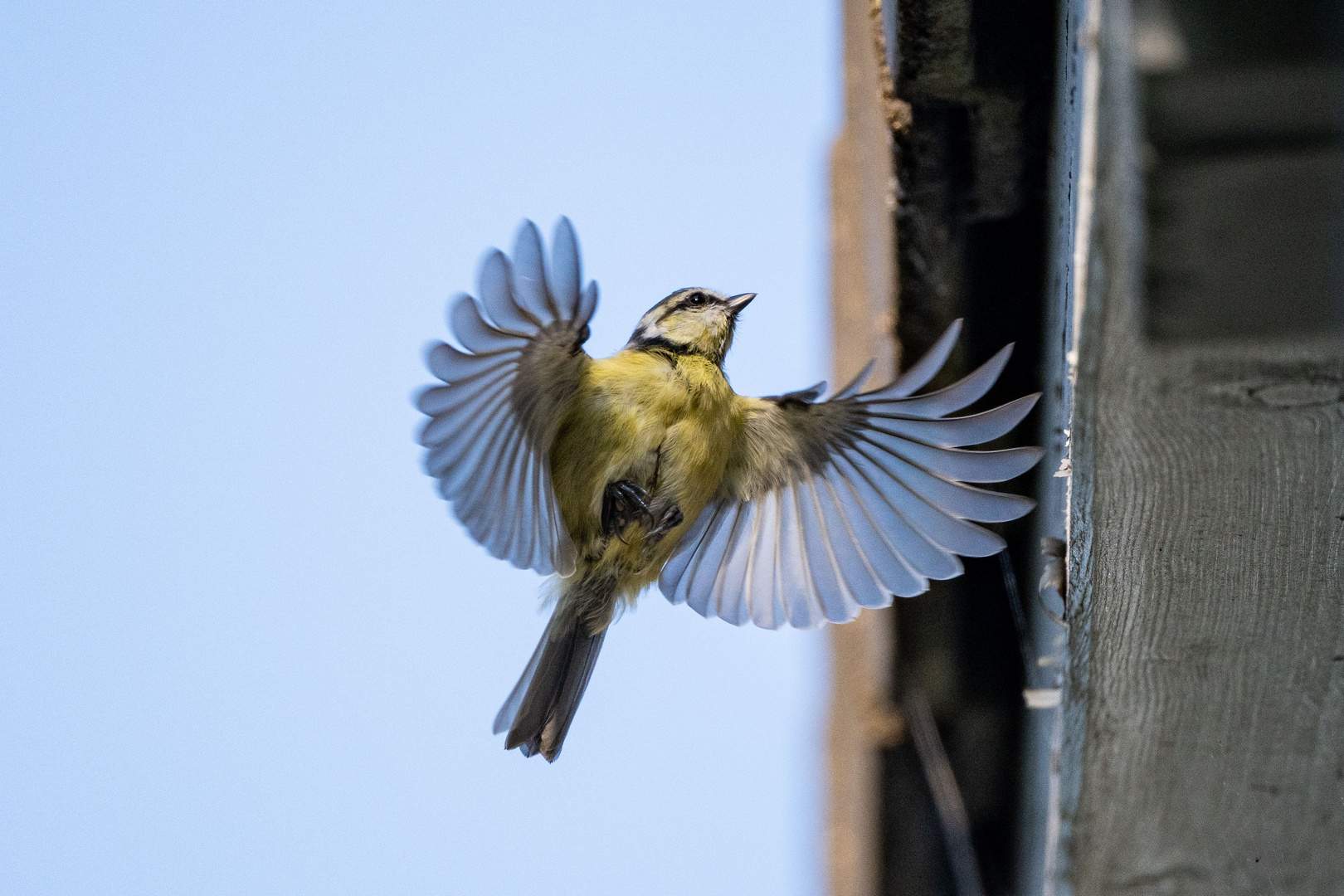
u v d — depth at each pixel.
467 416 7.86
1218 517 6.95
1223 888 8.36
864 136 9.73
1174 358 6.62
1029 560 9.41
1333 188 7.02
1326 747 7.59
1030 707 9.34
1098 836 8.16
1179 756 7.79
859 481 9.18
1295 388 6.68
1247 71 6.90
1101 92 6.37
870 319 10.15
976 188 7.78
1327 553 6.95
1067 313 6.97
